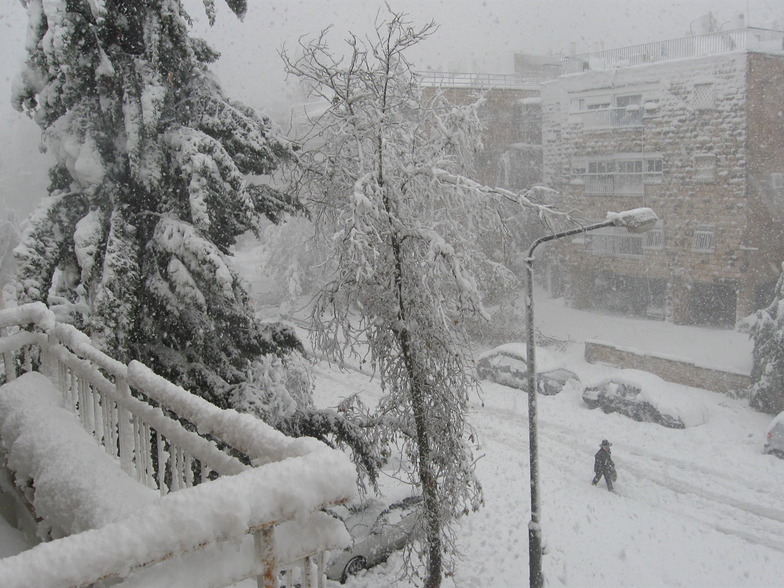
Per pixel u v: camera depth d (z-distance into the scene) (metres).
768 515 14.95
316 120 11.50
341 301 11.01
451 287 11.05
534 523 11.48
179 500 2.31
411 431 11.28
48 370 6.12
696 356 25.20
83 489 3.93
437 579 11.19
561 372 24.55
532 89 37.84
